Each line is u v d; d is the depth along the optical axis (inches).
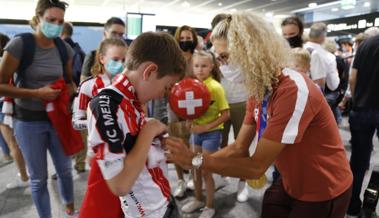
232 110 93.7
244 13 39.9
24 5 392.8
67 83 75.5
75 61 115.6
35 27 65.5
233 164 38.3
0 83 61.3
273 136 37.4
